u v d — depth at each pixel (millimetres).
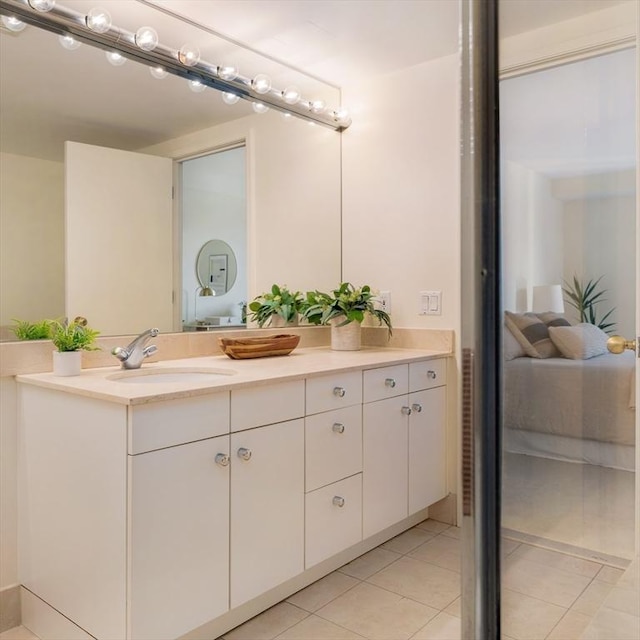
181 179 2303
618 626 1120
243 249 2551
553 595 984
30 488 1756
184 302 2314
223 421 1630
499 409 763
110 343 2051
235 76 2434
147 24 2166
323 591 2020
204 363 2160
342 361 2238
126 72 2115
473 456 740
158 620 1465
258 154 2590
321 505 1975
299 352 2625
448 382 2645
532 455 921
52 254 1918
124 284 2113
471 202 720
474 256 718
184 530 1527
